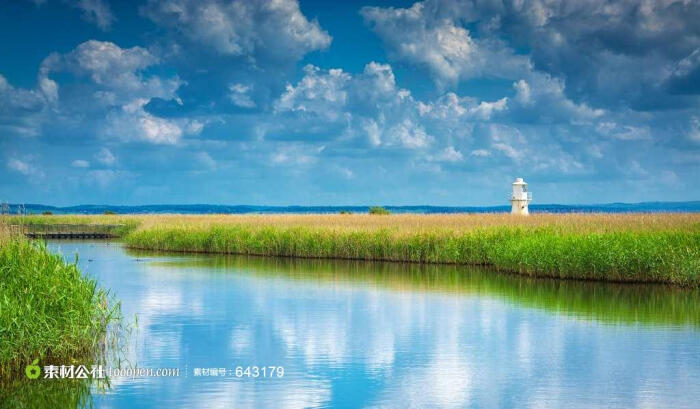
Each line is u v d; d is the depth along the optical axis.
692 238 30.14
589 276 31.73
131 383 15.27
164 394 14.50
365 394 14.34
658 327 20.70
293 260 44.09
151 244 55.50
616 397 13.91
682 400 13.70
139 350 18.14
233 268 38.72
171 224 58.22
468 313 23.25
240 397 14.28
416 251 41.88
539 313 23.12
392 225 46.59
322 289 29.27
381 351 17.95
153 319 22.44
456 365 16.50
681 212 48.00
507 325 21.14
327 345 18.67
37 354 15.89
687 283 29.23
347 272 36.28
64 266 18.02
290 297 27.02
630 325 21.02
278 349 18.27
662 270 29.86
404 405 13.62
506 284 30.64
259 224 53.81
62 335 15.96
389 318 22.44
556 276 33.03
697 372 15.70
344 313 23.41
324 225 50.16
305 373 16.00
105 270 37.59
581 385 14.78
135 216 86.94
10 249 17.88
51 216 88.19
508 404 13.53
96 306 17.69
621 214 45.62
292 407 13.66
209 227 54.66
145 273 35.84
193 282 31.83
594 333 19.89
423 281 31.97
